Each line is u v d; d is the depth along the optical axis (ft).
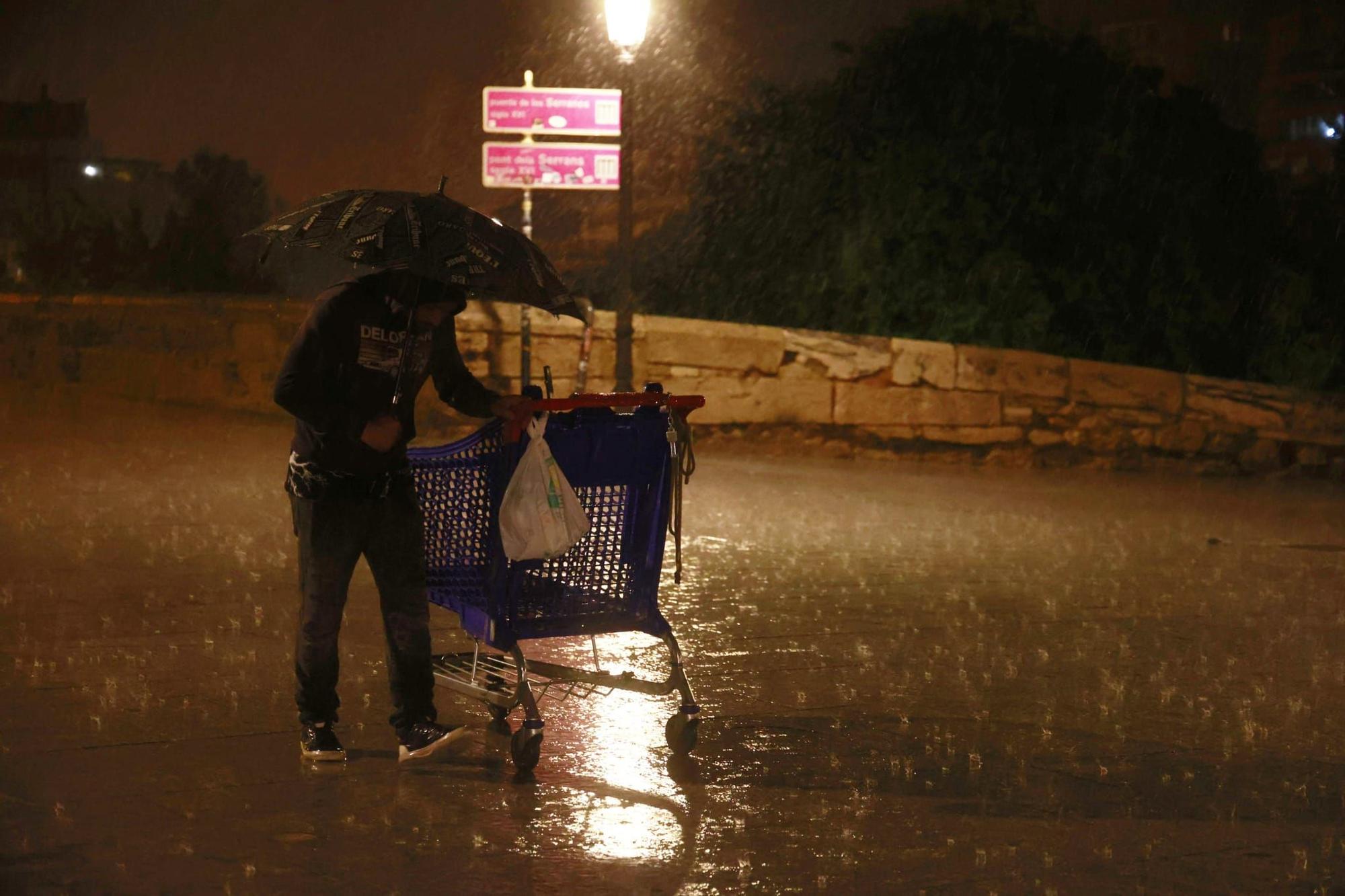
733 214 55.98
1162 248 53.42
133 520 27.71
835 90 54.49
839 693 17.92
